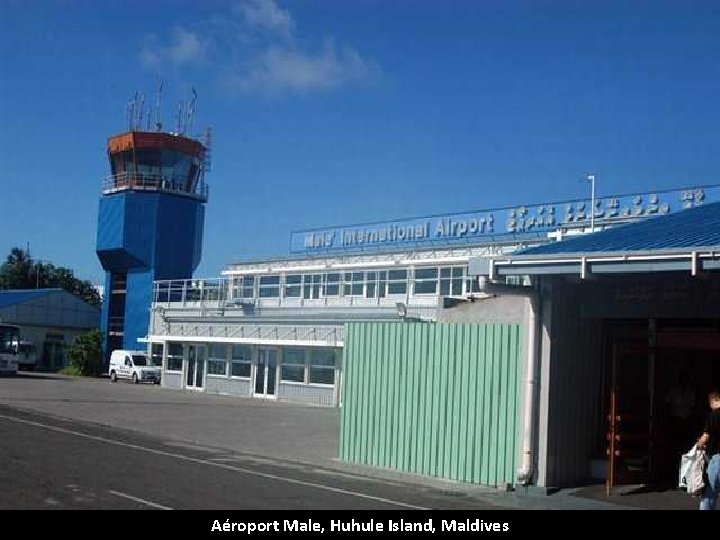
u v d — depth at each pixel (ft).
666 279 47.32
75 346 213.87
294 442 73.36
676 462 52.29
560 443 50.14
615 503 45.55
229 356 155.33
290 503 39.88
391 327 58.34
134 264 213.87
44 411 93.25
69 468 47.47
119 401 116.37
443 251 140.36
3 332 172.96
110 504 36.45
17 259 359.66
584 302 51.16
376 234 165.07
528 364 50.29
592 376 52.37
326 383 133.59
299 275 162.61
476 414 52.90
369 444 58.80
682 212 63.67
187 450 63.93
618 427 49.80
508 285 49.73
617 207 134.51
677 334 48.91
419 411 55.98
